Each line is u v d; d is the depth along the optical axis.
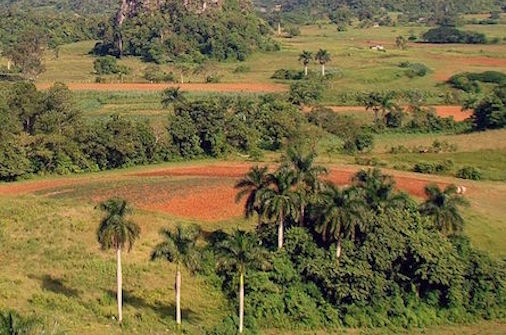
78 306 62.19
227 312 66.50
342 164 118.44
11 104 124.81
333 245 72.00
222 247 63.06
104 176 111.44
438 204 76.31
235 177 108.75
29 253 74.00
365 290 68.44
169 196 97.50
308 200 75.50
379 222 72.19
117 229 59.31
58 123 121.62
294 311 66.81
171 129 121.69
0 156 106.06
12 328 43.19
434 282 69.88
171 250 60.72
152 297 67.19
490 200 100.50
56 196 97.44
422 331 66.88
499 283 72.06
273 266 70.44
